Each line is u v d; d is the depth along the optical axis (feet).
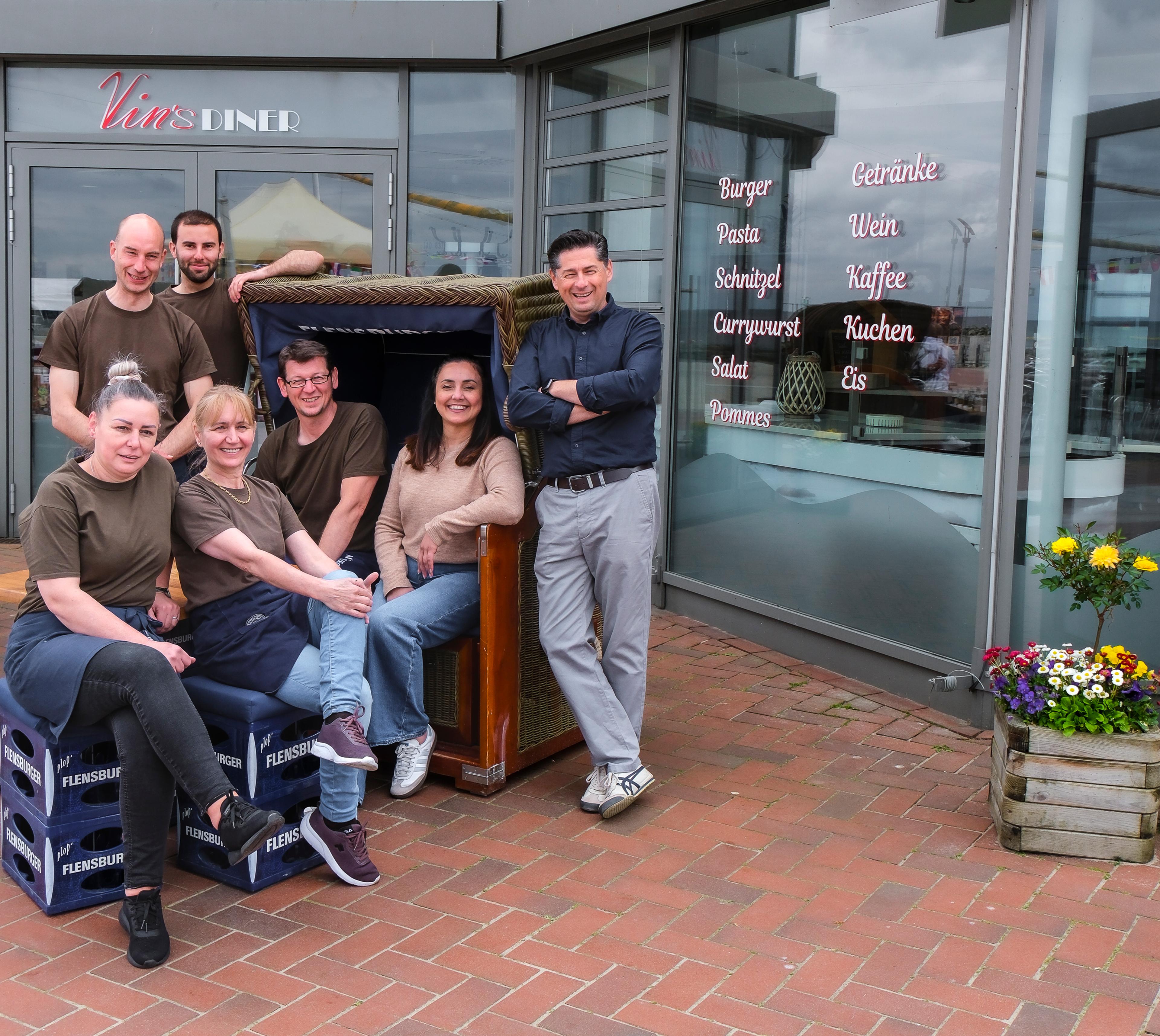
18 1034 8.49
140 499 10.59
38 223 24.27
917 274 15.33
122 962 9.50
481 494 13.07
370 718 11.47
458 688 13.16
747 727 15.06
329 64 23.24
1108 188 13.79
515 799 12.94
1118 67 13.60
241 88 23.67
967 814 12.47
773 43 17.44
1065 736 11.27
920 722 15.20
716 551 19.57
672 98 19.47
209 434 11.32
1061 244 13.92
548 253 12.68
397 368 15.79
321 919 10.24
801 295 17.25
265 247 24.04
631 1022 8.71
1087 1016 8.80
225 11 22.59
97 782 10.27
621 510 12.28
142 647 9.70
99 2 22.79
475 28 21.98
